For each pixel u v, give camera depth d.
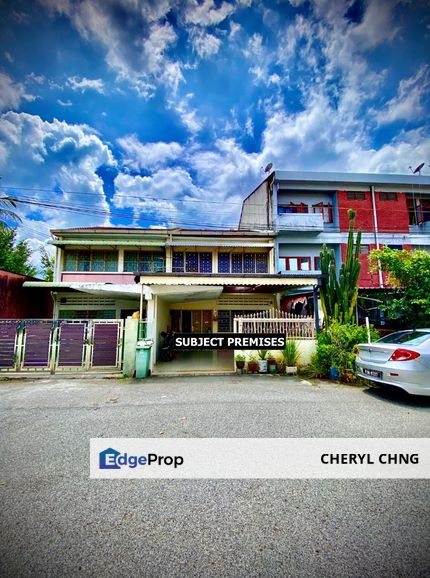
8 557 1.73
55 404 4.96
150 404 4.94
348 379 6.71
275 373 7.94
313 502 2.25
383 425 3.83
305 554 1.74
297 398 5.29
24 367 7.66
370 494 2.35
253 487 2.45
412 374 4.59
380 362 5.05
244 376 7.63
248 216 19.80
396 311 8.71
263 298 13.46
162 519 2.06
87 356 7.80
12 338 7.72
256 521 2.03
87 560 1.70
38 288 12.85
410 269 8.33
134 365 7.62
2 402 5.11
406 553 1.74
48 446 3.26
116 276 13.20
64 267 13.27
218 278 8.50
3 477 2.61
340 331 7.18
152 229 13.99
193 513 2.12
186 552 1.76
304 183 15.91
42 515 2.10
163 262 13.67
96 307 12.67
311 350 8.37
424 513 2.11
